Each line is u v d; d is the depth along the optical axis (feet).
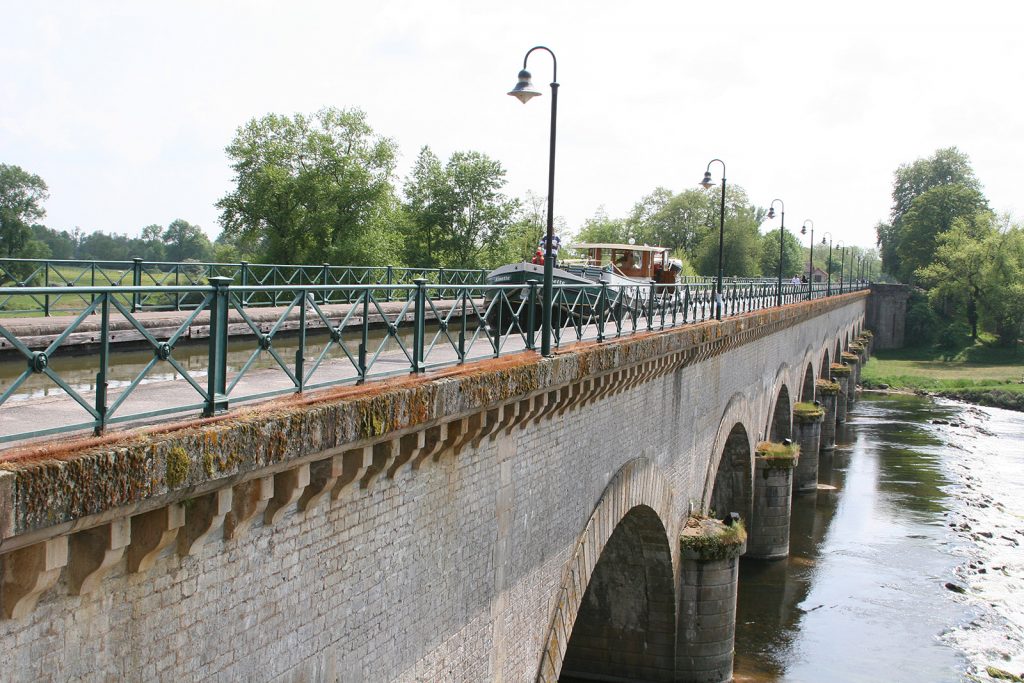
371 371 34.86
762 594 100.63
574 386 45.42
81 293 19.10
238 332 55.72
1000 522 128.77
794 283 178.40
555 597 47.01
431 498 33.76
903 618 93.45
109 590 20.97
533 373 39.11
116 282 57.26
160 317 50.57
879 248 476.13
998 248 328.70
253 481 24.06
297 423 24.49
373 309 76.89
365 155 161.38
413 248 221.05
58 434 20.21
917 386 279.28
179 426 21.63
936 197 398.42
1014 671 80.69
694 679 75.97
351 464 27.99
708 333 74.08
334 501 28.17
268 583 25.71
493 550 39.17
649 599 75.77
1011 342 332.19
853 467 165.68
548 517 45.34
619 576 75.82
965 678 79.25
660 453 67.00
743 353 99.35
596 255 103.76
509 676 41.65
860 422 216.74
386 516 30.96
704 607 76.07
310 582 27.40
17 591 18.65
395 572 31.71
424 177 221.66
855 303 300.61
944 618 93.30
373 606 30.53
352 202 158.92
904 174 454.40
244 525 24.26
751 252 380.58
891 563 111.24
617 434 55.93
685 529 76.74
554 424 45.34
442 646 35.17
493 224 220.23
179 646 22.88
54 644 19.77
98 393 19.93
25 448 18.60
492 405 35.60
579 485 49.52
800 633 89.51
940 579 104.99
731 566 76.84
